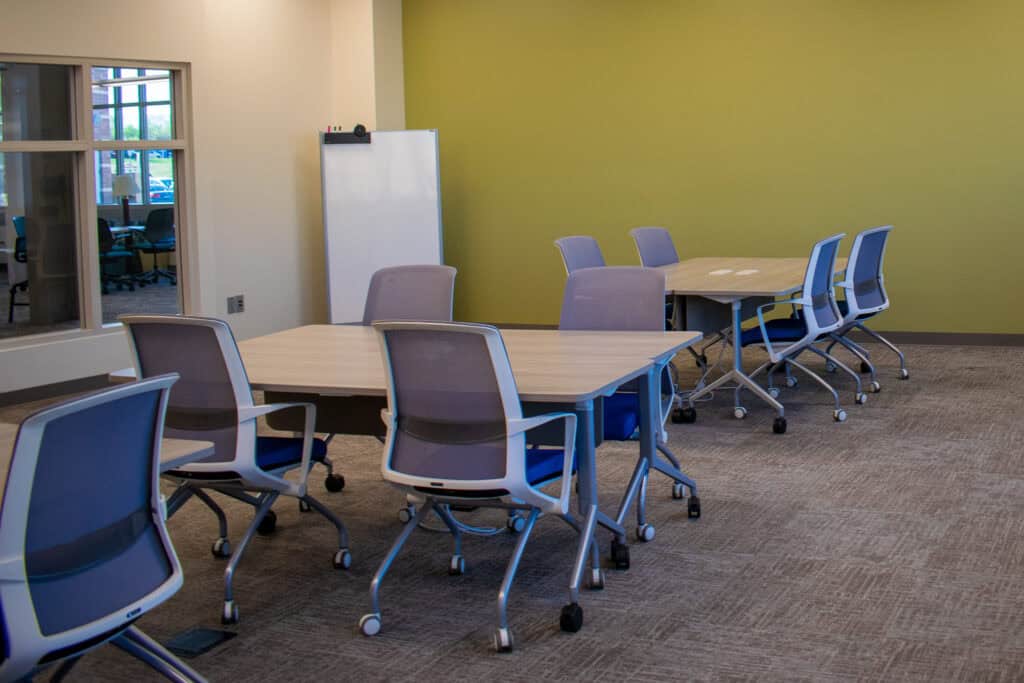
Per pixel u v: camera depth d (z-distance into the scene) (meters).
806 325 6.69
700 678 3.32
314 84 10.16
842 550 4.40
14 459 2.31
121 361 8.41
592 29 9.92
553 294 10.41
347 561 4.39
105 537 2.57
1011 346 8.84
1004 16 8.55
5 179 7.64
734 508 4.99
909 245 9.08
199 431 3.90
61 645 2.42
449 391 3.56
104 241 8.34
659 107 9.77
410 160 9.97
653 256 7.93
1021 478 5.32
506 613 3.68
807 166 9.33
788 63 9.27
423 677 3.41
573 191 10.20
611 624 3.75
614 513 4.97
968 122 8.77
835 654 3.46
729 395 7.40
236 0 9.28
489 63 10.37
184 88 8.80
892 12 8.89
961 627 3.63
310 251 10.16
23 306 7.84
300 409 4.59
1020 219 8.72
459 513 5.09
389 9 10.42
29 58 7.65
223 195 9.25
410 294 5.61
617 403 4.69
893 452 5.86
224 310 9.31
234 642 3.71
